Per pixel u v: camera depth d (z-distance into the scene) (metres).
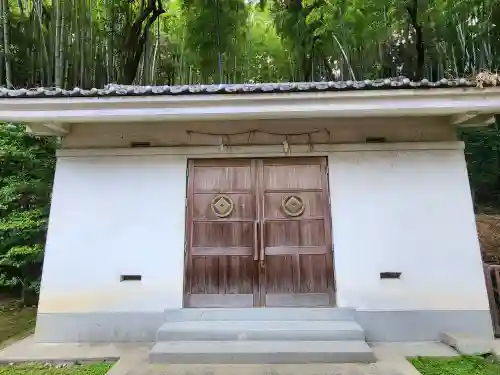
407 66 8.70
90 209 3.84
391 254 3.71
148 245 3.79
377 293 3.64
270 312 3.55
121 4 8.11
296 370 2.81
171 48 9.88
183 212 3.86
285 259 3.82
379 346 3.38
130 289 3.70
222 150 3.96
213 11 8.54
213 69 9.12
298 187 3.96
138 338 3.60
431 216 3.77
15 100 3.23
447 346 3.36
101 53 7.68
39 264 5.49
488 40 6.89
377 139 3.99
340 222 3.79
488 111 3.40
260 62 11.09
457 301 3.59
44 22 7.15
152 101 3.29
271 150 3.96
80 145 4.01
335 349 3.03
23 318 4.75
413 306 3.60
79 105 3.31
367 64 8.74
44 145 5.70
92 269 3.73
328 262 3.79
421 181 3.84
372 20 7.94
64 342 3.57
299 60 9.79
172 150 3.96
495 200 8.68
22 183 5.25
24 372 2.90
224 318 3.54
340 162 3.92
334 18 8.20
